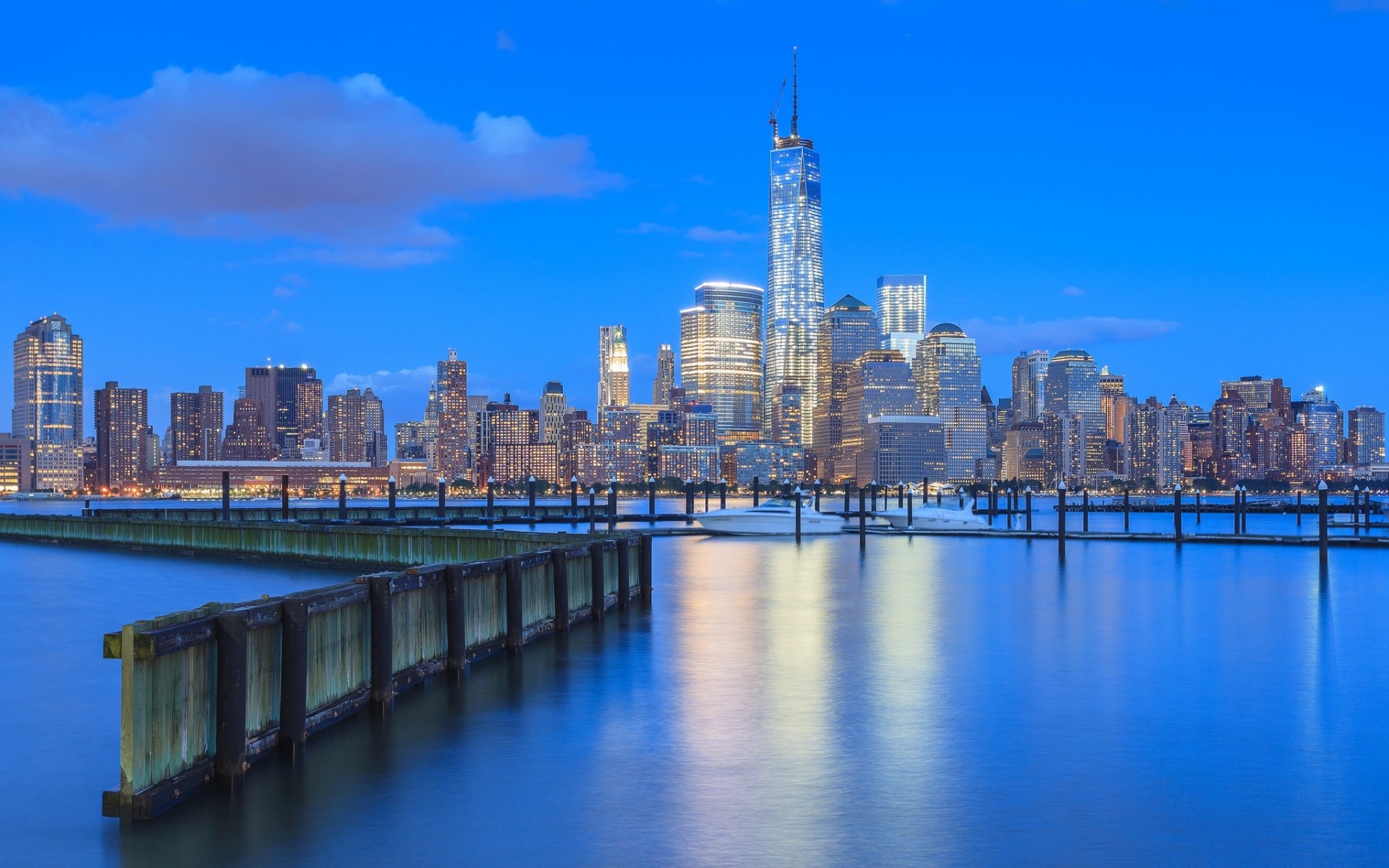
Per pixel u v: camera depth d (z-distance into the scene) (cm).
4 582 5838
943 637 3334
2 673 2838
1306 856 1402
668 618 3759
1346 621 3762
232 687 1662
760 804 1617
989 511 15138
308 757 1859
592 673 2641
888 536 10431
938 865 1366
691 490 13838
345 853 1406
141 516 11594
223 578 6062
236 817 1538
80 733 2122
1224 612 4038
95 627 3878
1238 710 2255
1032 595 4666
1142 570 6094
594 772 1783
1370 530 13650
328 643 2025
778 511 10819
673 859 1385
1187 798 1644
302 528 7294
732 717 2181
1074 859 1387
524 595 3098
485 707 2253
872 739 2008
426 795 1650
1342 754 1895
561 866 1363
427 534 6222
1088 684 2538
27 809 1609
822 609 4062
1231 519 18875
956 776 1761
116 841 1450
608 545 3862
